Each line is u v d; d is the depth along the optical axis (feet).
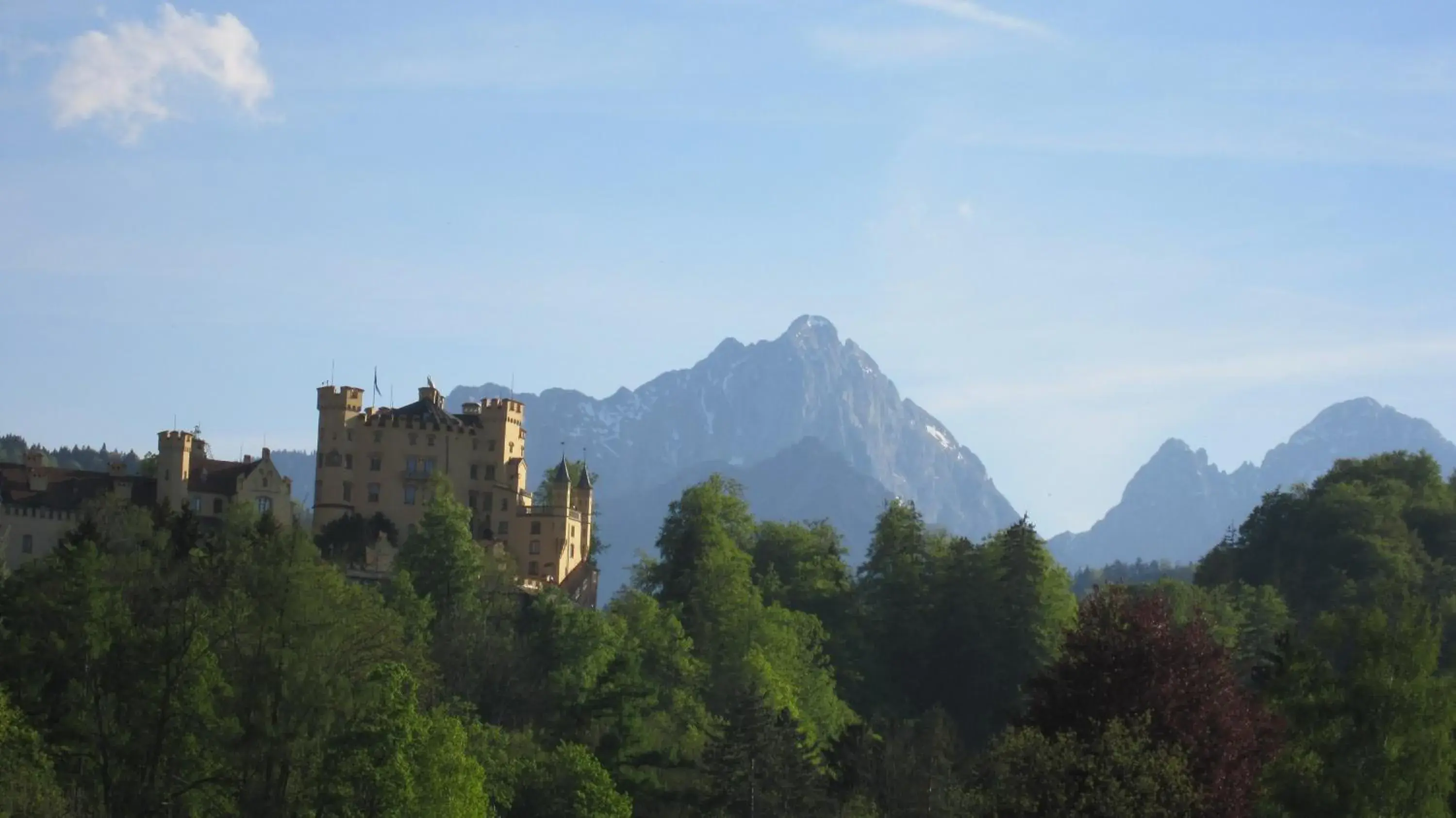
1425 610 355.97
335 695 401.70
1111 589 335.47
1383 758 323.78
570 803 474.90
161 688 405.80
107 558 485.97
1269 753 316.60
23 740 384.06
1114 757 294.46
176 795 386.93
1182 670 317.63
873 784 472.03
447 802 407.64
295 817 388.37
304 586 416.05
